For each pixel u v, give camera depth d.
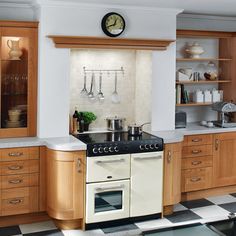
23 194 4.32
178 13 4.89
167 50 4.90
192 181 5.08
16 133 4.50
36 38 4.46
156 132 4.88
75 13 4.43
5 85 4.44
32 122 4.55
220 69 5.77
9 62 4.43
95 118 4.96
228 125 5.35
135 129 4.72
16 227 4.34
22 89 4.51
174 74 4.96
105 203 4.32
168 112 4.99
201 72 5.71
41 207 4.40
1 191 4.23
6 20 4.34
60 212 4.20
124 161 4.33
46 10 4.34
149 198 4.49
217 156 5.20
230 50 5.57
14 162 4.25
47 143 4.27
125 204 4.39
